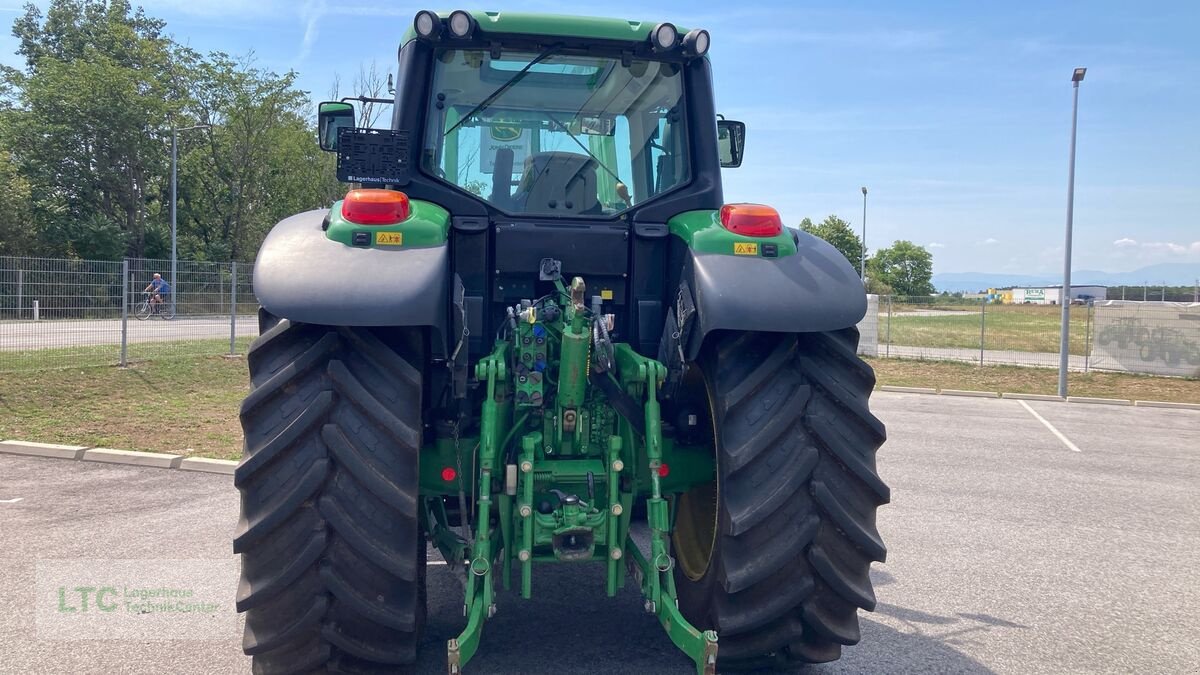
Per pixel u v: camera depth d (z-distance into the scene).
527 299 3.71
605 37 3.89
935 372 19.00
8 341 12.12
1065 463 9.34
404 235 3.13
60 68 41.31
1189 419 13.41
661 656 3.82
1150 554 5.85
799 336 3.35
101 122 40.81
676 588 3.87
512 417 3.48
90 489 6.86
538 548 3.35
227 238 44.66
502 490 3.40
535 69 3.93
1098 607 4.74
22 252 35.53
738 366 3.27
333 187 44.62
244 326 16.19
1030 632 4.34
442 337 3.12
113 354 13.48
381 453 2.97
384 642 3.09
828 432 3.17
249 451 2.94
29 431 8.76
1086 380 18.11
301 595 2.98
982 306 24.27
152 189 45.06
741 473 3.14
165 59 44.56
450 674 2.98
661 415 3.69
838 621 3.31
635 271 3.78
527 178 3.90
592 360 3.35
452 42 3.85
